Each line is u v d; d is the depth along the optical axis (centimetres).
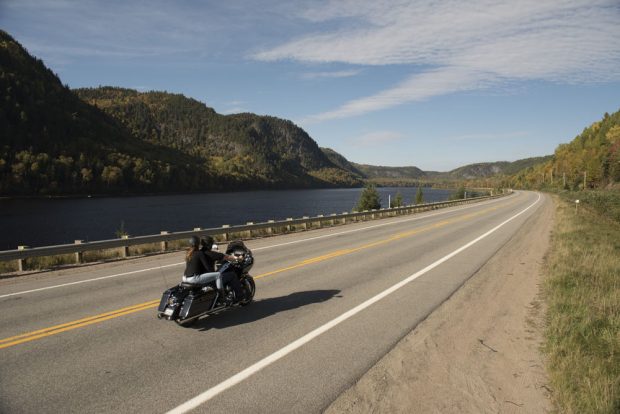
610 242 1698
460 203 5547
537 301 840
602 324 658
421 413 421
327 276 1052
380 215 3425
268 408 421
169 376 489
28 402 429
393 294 875
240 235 2047
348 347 584
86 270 1172
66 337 617
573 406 427
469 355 569
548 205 4725
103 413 409
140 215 7194
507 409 433
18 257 1146
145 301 821
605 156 11181
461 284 973
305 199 14362
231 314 734
